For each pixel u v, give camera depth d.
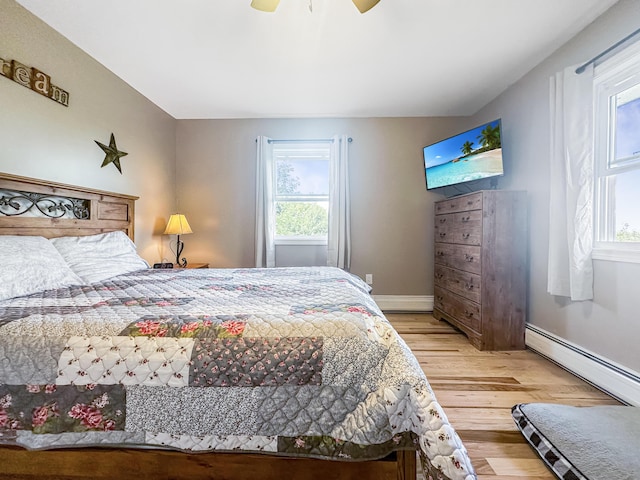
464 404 1.67
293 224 3.73
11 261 1.38
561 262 2.06
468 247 2.64
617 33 1.76
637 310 1.64
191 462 0.90
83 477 0.91
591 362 1.88
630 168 1.73
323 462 0.90
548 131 2.31
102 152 2.42
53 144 1.98
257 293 1.43
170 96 3.00
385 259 3.60
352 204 3.59
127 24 1.94
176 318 1.03
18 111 1.76
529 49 2.22
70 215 2.07
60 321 0.99
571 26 1.96
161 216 3.32
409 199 3.57
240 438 0.88
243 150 3.62
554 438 1.27
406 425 0.87
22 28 1.77
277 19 1.89
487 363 2.20
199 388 0.88
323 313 1.08
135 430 0.88
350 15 1.85
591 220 1.90
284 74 2.57
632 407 1.49
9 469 0.91
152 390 0.88
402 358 0.93
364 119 3.56
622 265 1.72
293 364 0.90
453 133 3.53
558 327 2.19
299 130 3.59
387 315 3.44
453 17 1.87
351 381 0.90
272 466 0.90
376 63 2.40
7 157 1.70
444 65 2.43
